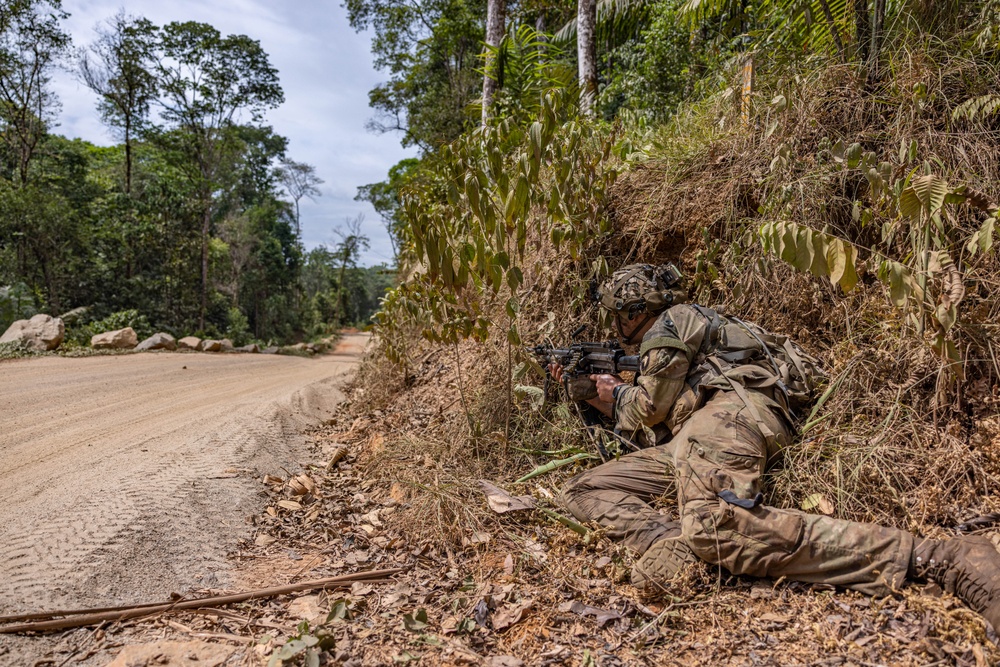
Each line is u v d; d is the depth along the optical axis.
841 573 2.02
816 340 3.22
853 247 2.43
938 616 1.82
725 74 4.47
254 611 2.06
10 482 3.11
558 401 3.52
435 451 3.40
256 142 58.25
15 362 10.16
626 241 3.85
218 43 32.88
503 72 7.29
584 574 2.28
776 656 1.77
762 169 3.55
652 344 2.68
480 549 2.50
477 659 1.80
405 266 5.62
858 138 3.46
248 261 50.78
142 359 11.67
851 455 2.50
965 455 2.38
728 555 2.08
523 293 4.01
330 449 4.05
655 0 9.51
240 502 2.94
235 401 5.75
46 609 1.94
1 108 27.84
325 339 37.81
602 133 4.61
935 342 2.36
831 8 4.07
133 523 2.50
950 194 2.38
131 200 30.73
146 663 1.73
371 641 1.90
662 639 1.90
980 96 3.28
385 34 26.19
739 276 3.41
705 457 2.29
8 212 23.12
